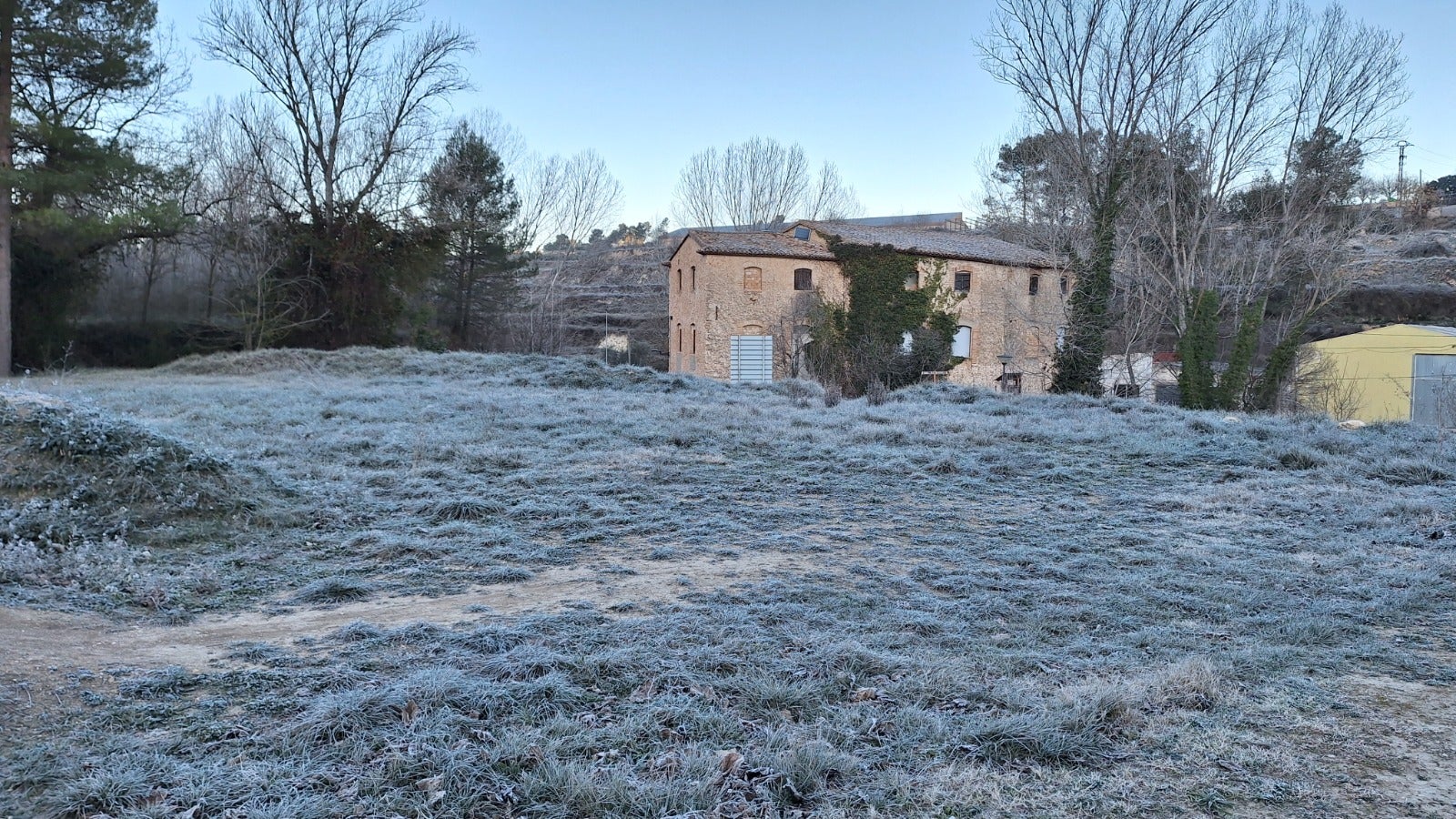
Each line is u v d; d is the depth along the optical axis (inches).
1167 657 201.3
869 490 412.8
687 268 1615.4
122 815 123.0
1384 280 1720.0
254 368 941.8
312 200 1327.5
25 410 355.3
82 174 992.9
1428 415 1348.4
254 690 170.7
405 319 1512.1
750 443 525.3
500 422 581.3
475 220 1854.1
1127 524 352.5
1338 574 279.6
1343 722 164.4
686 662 188.2
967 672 187.9
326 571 274.5
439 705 159.9
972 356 1628.9
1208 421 603.5
